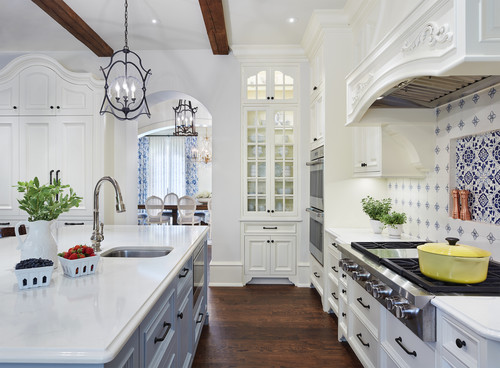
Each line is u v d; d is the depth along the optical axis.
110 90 2.40
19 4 2.91
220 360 2.29
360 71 1.85
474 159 1.83
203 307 2.68
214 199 3.96
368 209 2.73
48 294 1.15
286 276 3.96
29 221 1.41
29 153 3.63
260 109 3.98
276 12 3.06
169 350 1.45
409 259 1.77
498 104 1.62
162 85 3.97
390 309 1.43
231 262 3.96
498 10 1.01
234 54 3.89
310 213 3.82
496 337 0.91
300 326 2.84
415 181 2.50
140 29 3.40
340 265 2.24
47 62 3.63
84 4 2.90
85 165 3.61
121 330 0.87
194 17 3.15
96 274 1.40
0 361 0.76
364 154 2.72
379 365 1.74
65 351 0.77
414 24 1.26
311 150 3.81
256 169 4.00
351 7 2.88
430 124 2.17
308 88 3.95
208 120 7.85
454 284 1.32
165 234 2.49
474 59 1.01
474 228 1.79
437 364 1.21
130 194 4.23
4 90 3.66
